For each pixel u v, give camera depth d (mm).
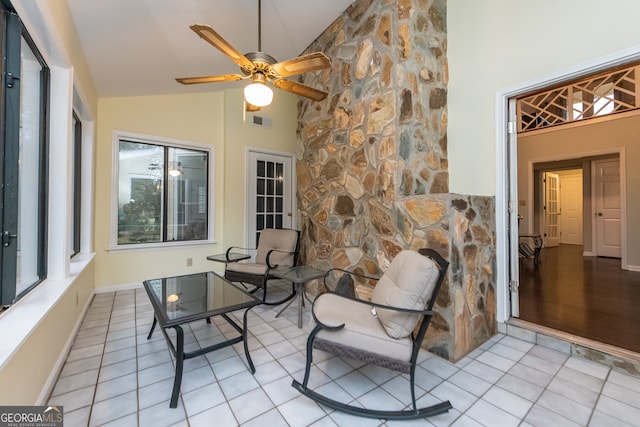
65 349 2043
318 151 3660
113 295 3467
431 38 2770
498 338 2391
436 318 2131
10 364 1195
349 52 3139
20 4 1478
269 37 3318
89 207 3205
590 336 2150
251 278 3195
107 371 1891
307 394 1604
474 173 2654
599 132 4688
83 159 3168
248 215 4598
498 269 2477
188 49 2881
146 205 3916
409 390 1700
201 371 1898
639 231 4363
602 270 4453
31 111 1923
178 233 4156
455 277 2080
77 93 2479
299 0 2766
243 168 4555
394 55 2604
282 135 4953
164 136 3961
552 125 5145
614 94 4645
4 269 1508
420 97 2670
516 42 2387
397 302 1593
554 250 6699
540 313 2631
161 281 2539
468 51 2713
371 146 2826
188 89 3957
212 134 4355
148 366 1957
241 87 4465
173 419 1465
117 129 3639
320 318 1689
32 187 1944
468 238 2227
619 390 1682
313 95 2742
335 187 3346
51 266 2092
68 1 1984
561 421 1446
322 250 3553
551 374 1854
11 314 1497
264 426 1419
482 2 2609
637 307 2766
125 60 2828
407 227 2408
